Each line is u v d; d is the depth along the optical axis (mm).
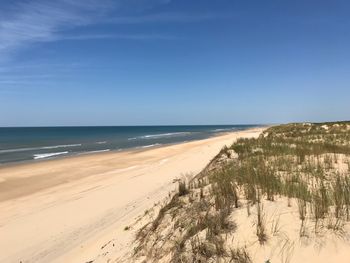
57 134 117688
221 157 15484
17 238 10711
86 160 33281
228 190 6449
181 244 5180
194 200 7016
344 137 21688
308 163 9609
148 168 23797
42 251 9250
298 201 5398
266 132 42094
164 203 8914
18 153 44281
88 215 12172
